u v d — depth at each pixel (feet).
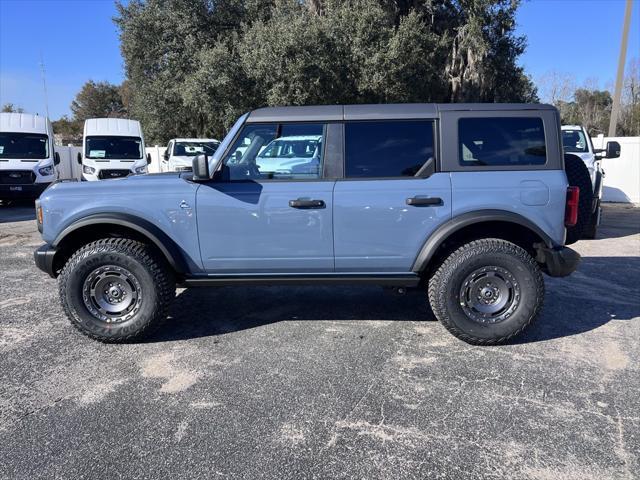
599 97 154.71
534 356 12.87
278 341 14.03
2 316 16.30
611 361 12.54
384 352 13.20
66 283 13.44
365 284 13.83
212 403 10.65
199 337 14.38
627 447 8.99
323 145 13.42
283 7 58.34
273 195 13.28
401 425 9.77
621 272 21.36
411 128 13.37
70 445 9.21
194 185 13.52
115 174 47.21
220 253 13.61
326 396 10.90
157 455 8.89
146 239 14.08
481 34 56.85
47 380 11.78
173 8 64.64
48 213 13.73
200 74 54.39
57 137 171.12
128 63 70.85
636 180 50.93
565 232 13.50
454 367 12.27
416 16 55.98
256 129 13.50
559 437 9.32
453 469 8.45
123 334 13.61
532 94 80.18
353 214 13.21
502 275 13.24
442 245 13.83
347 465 8.58
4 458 8.84
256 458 8.78
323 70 51.98
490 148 13.30
